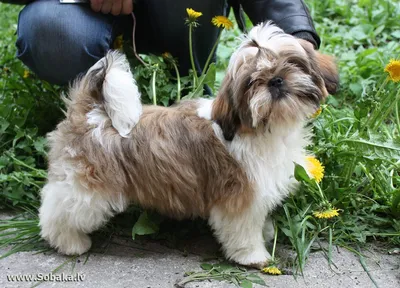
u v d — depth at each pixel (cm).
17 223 135
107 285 121
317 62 123
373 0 222
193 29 154
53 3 144
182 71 163
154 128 125
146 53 166
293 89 118
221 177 123
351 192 136
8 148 153
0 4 246
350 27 211
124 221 137
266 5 141
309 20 138
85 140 123
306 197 136
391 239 130
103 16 147
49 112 160
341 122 153
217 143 123
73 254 129
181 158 124
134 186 125
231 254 126
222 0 152
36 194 144
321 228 132
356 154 135
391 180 139
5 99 159
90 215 125
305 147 138
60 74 147
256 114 117
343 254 128
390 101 153
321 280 122
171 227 136
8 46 192
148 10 154
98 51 146
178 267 126
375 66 179
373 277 122
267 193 123
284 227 130
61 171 123
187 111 127
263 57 118
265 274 124
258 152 122
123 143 124
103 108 125
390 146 133
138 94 126
